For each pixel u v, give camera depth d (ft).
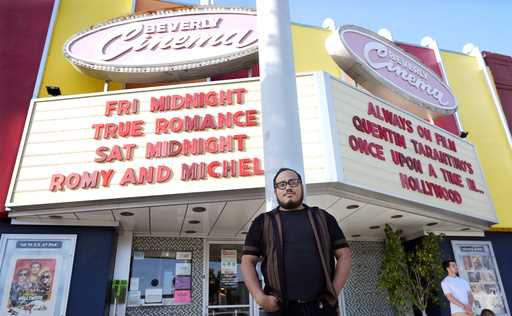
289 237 7.05
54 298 21.16
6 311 20.39
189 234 27.20
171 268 26.43
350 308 29.22
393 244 26.23
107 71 23.34
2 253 21.24
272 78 11.21
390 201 21.42
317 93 20.40
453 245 30.30
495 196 32.14
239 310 26.81
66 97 21.01
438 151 25.44
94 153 19.51
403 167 22.25
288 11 12.41
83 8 27.78
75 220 22.53
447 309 27.22
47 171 19.20
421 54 35.40
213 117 20.18
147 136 19.81
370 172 20.18
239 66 23.91
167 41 24.09
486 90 36.47
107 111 20.56
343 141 19.69
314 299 6.60
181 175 18.78
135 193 18.47
